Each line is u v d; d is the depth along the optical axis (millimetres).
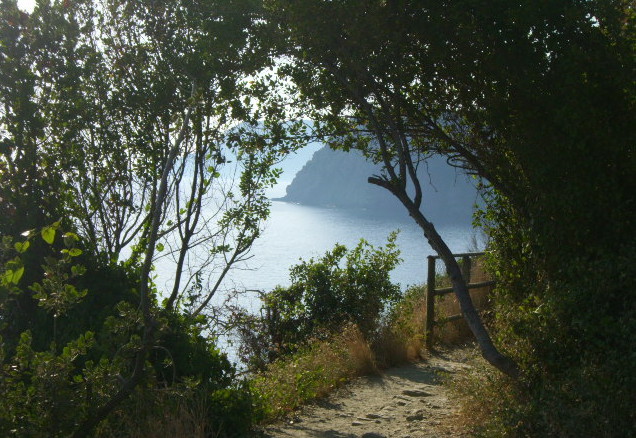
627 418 4891
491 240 7566
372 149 8625
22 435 4336
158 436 5285
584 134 5648
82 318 6047
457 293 6410
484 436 5895
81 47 8680
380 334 10227
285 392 7883
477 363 7633
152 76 9094
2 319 5988
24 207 6414
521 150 6160
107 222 9086
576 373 5266
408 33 6758
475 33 6309
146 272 4848
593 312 5375
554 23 5988
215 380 6605
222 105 9039
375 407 7727
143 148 9141
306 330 11383
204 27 7266
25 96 7129
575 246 5855
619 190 5629
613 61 5602
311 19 6723
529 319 6008
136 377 4848
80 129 8445
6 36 7727
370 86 7027
